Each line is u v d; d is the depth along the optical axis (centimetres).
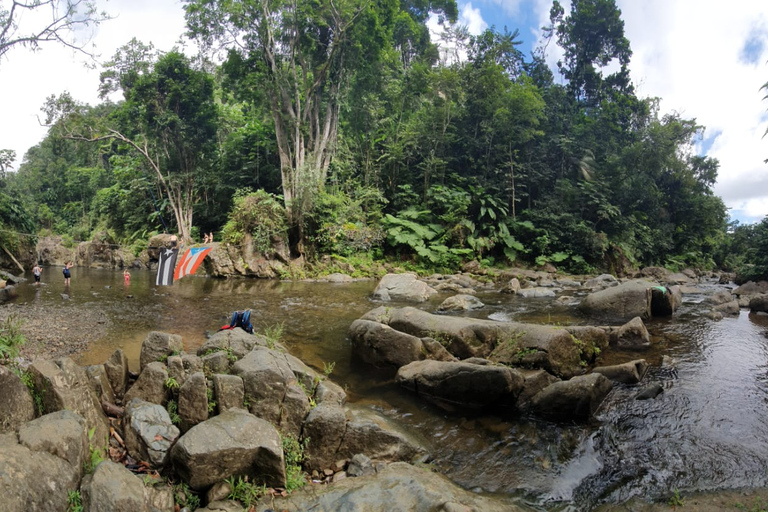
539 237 2619
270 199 2130
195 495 379
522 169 2845
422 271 2256
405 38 3931
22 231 2288
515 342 693
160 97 2603
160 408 450
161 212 2928
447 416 563
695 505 383
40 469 294
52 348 731
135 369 632
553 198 2877
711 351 804
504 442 497
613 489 413
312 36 2392
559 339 674
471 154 2927
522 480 427
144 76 2550
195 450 371
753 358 765
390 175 2781
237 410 444
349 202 2430
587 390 539
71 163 4666
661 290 1117
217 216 2788
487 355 723
